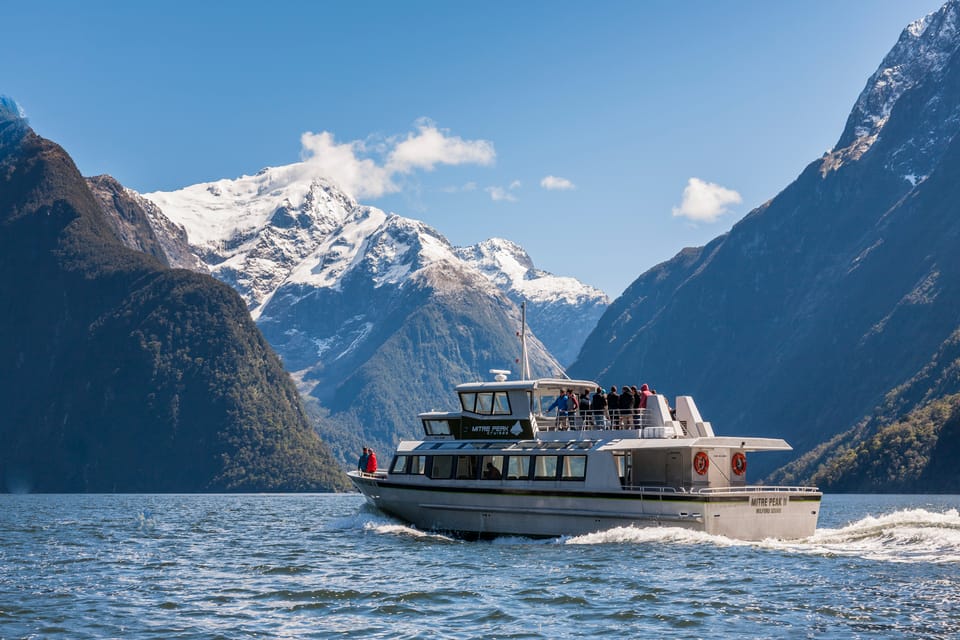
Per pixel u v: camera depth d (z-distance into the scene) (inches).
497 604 1261.1
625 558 1626.5
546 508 1872.5
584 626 1138.7
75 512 4426.7
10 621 1191.6
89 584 1491.1
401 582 1439.5
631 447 1793.8
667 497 1772.9
